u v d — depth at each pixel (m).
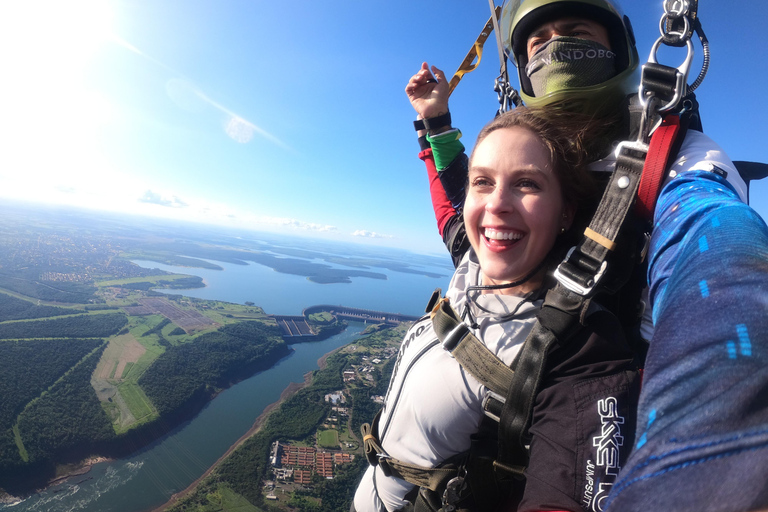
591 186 0.49
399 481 0.67
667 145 0.38
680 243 0.31
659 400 0.19
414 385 0.60
